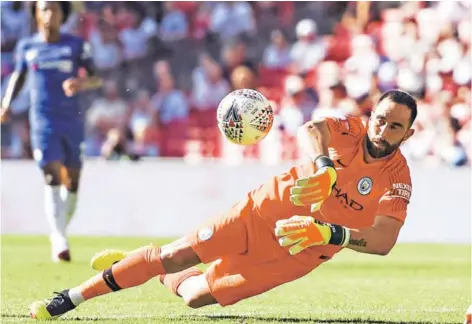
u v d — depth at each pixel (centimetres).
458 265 4028
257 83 7150
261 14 7525
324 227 1936
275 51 7156
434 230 5150
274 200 2078
